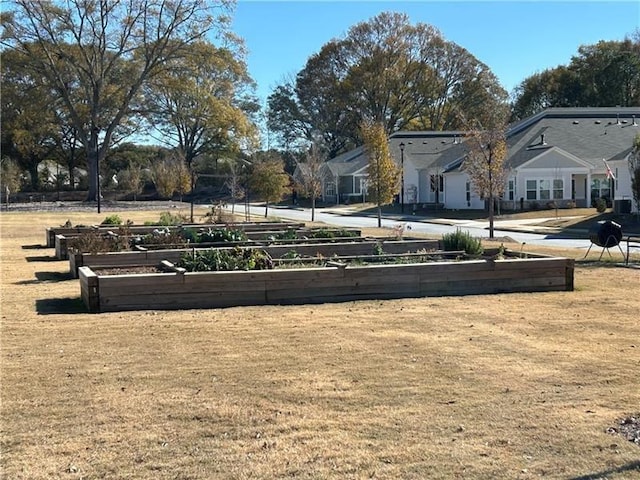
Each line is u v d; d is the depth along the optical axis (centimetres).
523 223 3447
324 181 6756
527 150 4431
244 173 6869
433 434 454
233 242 1563
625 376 579
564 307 909
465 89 8112
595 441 439
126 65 6153
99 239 1470
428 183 5534
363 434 455
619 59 7088
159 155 8525
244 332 759
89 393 545
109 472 402
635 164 3058
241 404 516
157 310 908
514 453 422
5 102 6378
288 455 423
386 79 7769
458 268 1032
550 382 564
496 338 723
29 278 1286
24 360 643
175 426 473
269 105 9006
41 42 5619
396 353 661
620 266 1410
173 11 5631
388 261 1201
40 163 8294
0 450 435
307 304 954
